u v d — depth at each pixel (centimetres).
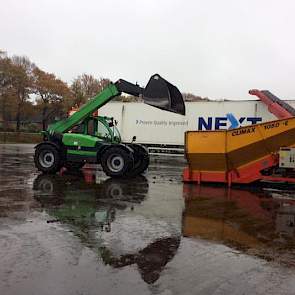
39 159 1436
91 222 691
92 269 463
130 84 1418
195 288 417
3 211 756
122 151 1353
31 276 436
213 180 1242
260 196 1030
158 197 980
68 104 5975
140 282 429
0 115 5769
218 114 2148
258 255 534
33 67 5769
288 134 1161
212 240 603
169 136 2264
